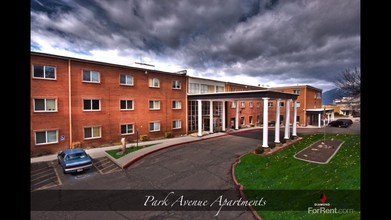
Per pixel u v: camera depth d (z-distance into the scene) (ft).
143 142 65.82
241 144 63.87
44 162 43.50
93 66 57.36
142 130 68.74
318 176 29.25
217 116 101.91
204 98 77.87
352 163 31.22
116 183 32.32
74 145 52.85
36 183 32.65
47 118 49.44
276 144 58.03
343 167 30.09
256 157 45.85
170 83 78.23
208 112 96.37
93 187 30.83
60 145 51.42
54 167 40.40
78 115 54.60
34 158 46.16
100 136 58.80
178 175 35.70
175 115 80.02
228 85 106.22
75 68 54.03
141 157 47.70
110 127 60.90
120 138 63.10
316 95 134.82
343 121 106.93
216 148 57.82
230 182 32.24
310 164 36.14
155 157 48.03
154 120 72.43
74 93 53.83
